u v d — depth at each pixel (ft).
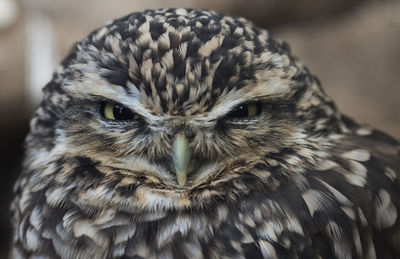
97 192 3.81
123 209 3.80
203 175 3.82
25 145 3.90
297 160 3.81
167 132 3.80
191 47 3.78
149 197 3.81
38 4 4.99
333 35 5.28
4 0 4.94
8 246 5.27
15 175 5.47
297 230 3.78
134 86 3.78
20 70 4.84
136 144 3.82
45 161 3.84
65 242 3.80
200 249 3.78
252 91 3.79
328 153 3.83
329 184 3.80
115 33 3.81
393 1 5.23
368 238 3.80
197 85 3.77
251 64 3.79
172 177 3.82
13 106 4.90
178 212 3.80
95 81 3.80
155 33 3.79
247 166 3.82
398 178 3.85
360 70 5.09
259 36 3.83
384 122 4.90
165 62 3.77
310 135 3.84
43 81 4.84
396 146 3.89
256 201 3.79
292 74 3.82
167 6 5.17
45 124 3.84
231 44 3.79
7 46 4.87
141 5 5.16
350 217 3.79
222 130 3.81
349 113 4.92
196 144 3.80
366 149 3.86
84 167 3.82
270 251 3.77
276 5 5.30
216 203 3.80
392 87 4.98
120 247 3.79
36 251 3.82
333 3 5.32
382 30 5.17
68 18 5.05
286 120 3.82
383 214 3.82
